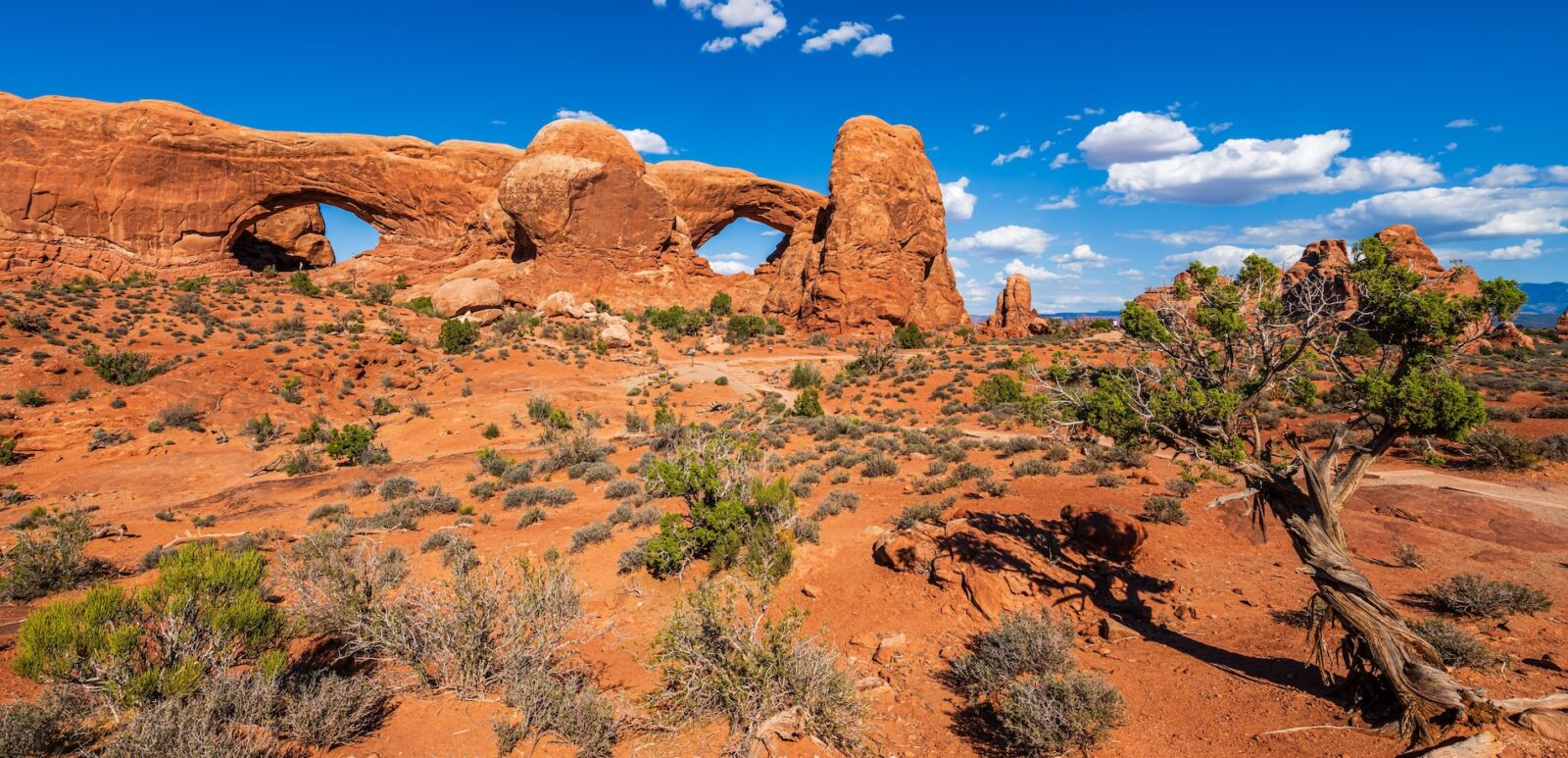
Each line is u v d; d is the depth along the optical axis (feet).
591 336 219.61
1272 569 34.60
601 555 45.06
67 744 17.87
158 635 20.79
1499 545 36.17
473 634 23.49
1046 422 29.58
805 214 368.68
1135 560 36.04
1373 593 19.94
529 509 59.00
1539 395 92.63
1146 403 26.45
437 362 165.37
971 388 134.92
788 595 37.04
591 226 291.58
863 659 29.07
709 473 42.60
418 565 45.93
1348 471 22.41
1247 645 26.25
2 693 23.57
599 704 21.49
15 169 236.43
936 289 306.55
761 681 21.42
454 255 308.81
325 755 18.52
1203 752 19.06
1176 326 27.66
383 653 24.63
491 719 20.98
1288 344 25.91
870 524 46.44
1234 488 49.01
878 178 275.39
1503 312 20.75
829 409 133.18
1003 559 34.68
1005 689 22.48
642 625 33.63
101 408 112.57
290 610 28.12
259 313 190.29
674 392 156.04
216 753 16.37
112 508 77.10
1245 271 27.20
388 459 100.48
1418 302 21.38
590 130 298.35
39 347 134.10
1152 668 24.90
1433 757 16.76
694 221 358.84
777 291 297.33
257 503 74.08
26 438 98.58
